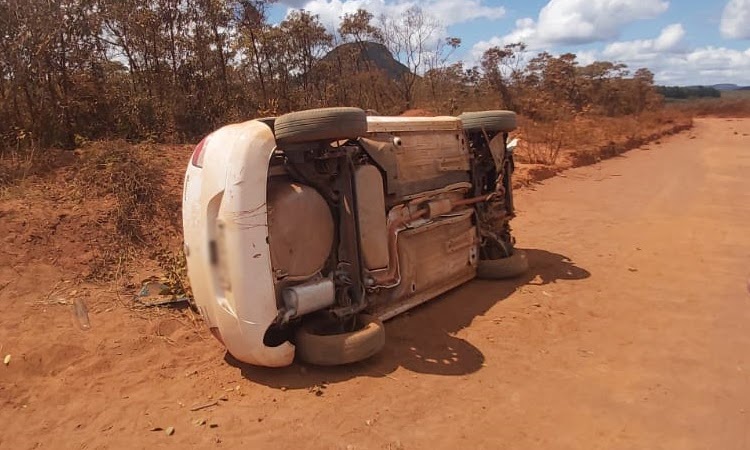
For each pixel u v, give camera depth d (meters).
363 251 5.14
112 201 7.95
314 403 4.35
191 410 4.30
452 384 4.64
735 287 6.98
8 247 6.71
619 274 7.48
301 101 17.55
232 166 4.48
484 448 3.82
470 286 6.91
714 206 12.18
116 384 4.71
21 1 9.70
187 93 14.16
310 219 4.91
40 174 8.49
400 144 5.67
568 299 6.54
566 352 5.23
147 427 4.10
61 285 6.45
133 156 8.62
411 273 5.85
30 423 4.21
